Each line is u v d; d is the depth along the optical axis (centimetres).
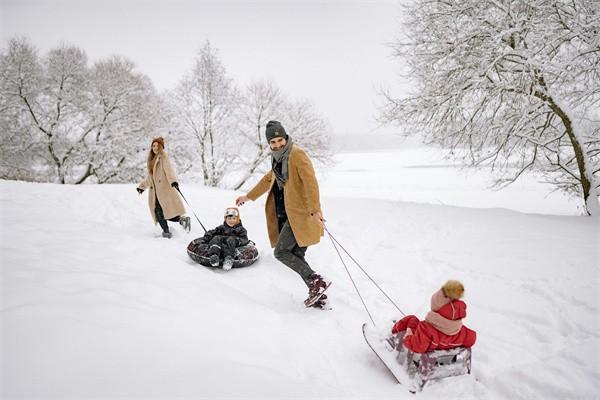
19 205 823
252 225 841
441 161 1169
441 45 984
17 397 159
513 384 284
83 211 872
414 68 1061
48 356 190
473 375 302
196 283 387
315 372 269
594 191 939
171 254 536
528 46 925
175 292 336
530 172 1213
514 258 539
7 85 2203
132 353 209
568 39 889
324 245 667
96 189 1181
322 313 415
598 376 284
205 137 2270
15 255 346
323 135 2212
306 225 417
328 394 224
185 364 210
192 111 2228
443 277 508
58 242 439
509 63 988
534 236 634
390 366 300
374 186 2733
